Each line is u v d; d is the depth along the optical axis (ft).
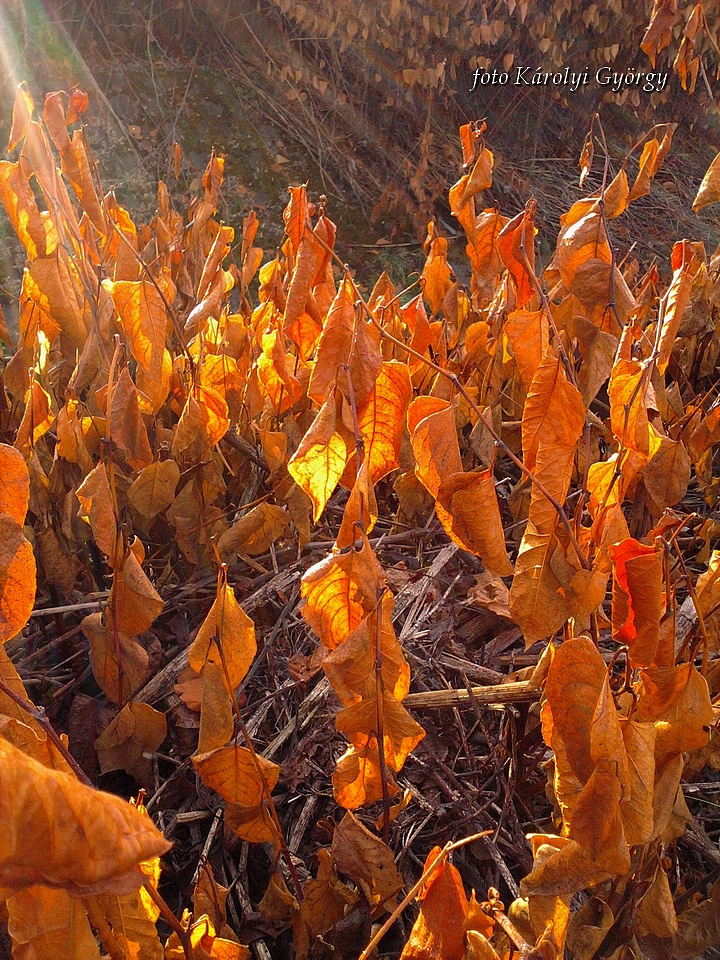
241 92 13.80
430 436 1.70
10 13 12.44
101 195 3.23
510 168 14.15
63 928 1.35
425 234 13.12
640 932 2.03
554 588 1.86
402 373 1.67
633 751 1.63
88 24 13.30
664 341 2.22
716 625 2.21
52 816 0.98
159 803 2.64
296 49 13.74
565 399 1.75
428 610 3.32
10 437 3.12
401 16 12.90
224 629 1.78
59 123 2.75
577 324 2.10
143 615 2.30
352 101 13.87
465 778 2.78
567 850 1.64
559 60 13.93
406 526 3.78
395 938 2.33
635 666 1.79
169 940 1.79
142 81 13.41
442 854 1.57
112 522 2.22
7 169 2.45
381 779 1.83
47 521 2.80
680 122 15.38
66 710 2.90
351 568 1.66
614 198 2.51
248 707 2.89
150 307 2.32
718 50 3.62
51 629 3.09
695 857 2.67
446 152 13.85
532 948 1.69
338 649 1.67
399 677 1.76
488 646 3.28
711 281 3.66
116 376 2.96
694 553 3.77
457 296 3.81
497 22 13.06
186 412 2.81
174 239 3.95
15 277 10.03
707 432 3.26
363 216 13.25
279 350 2.92
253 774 1.88
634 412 1.86
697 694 1.74
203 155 13.15
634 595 1.68
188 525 3.16
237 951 1.84
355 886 2.37
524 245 2.05
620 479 1.97
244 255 3.95
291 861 2.17
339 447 1.67
